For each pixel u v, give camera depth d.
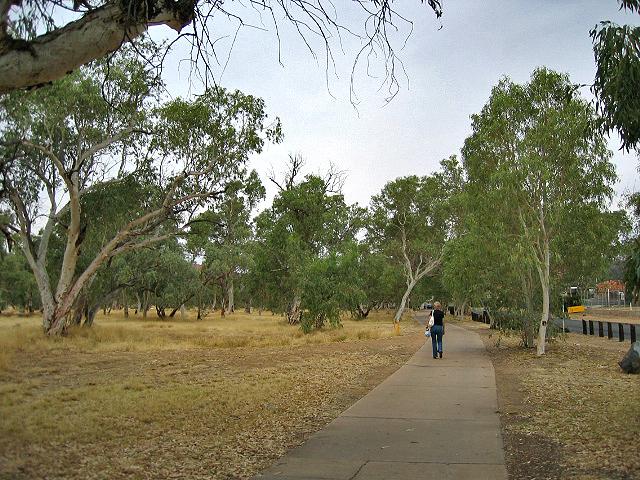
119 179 29.80
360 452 6.83
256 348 24.56
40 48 5.00
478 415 9.08
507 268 20.48
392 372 15.12
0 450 6.84
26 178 27.84
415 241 51.22
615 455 6.34
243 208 48.09
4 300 62.38
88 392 11.62
